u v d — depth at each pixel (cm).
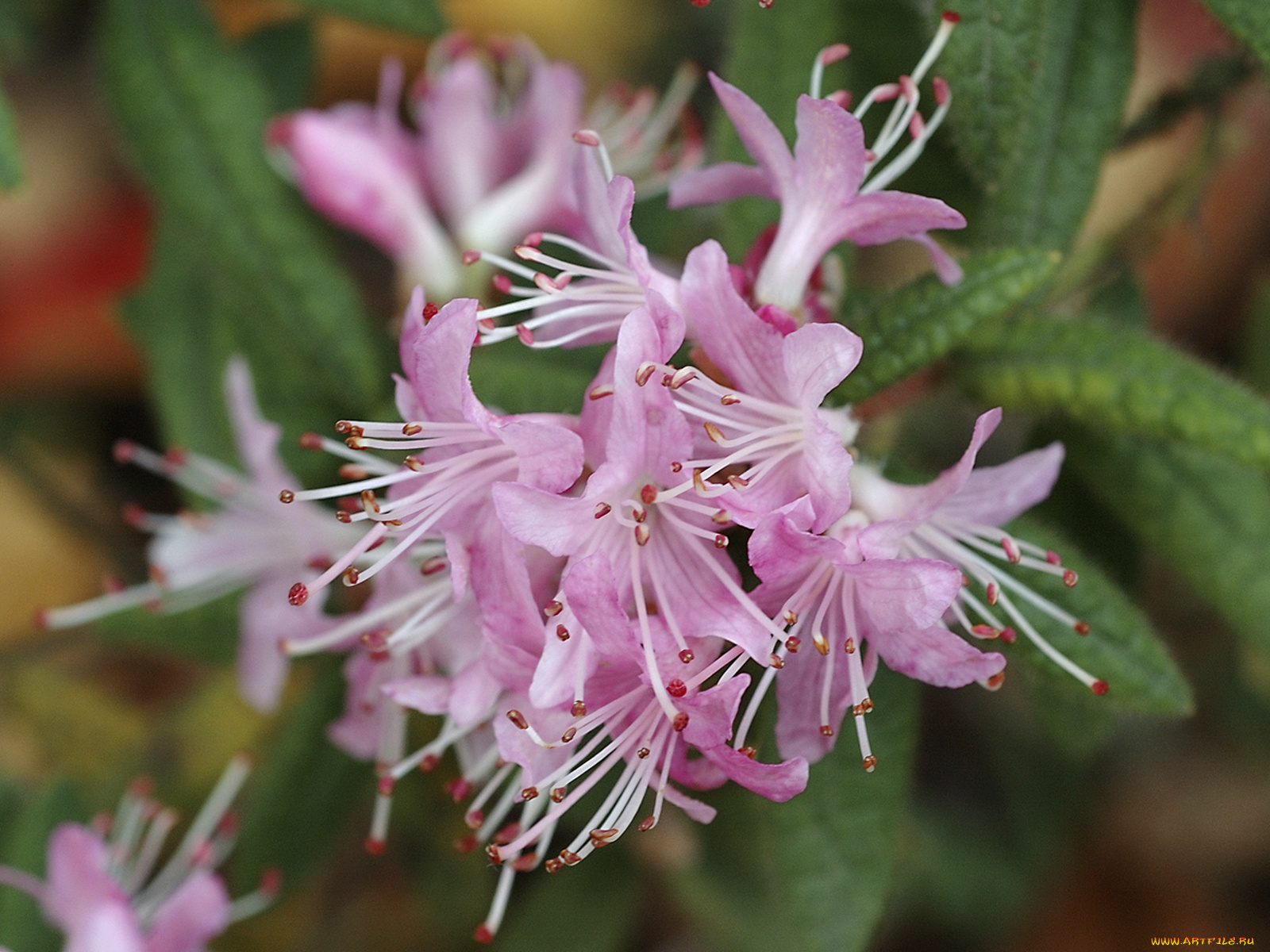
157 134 24
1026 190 20
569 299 18
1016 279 19
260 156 24
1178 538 21
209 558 22
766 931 26
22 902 23
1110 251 24
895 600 17
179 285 26
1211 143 24
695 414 17
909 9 22
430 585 19
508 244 25
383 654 19
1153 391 19
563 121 24
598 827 19
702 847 26
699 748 17
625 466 17
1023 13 20
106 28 24
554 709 17
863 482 18
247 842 23
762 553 17
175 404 26
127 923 20
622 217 17
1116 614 19
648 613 17
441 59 26
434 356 17
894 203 18
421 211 25
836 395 19
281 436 25
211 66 24
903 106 20
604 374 17
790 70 21
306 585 18
